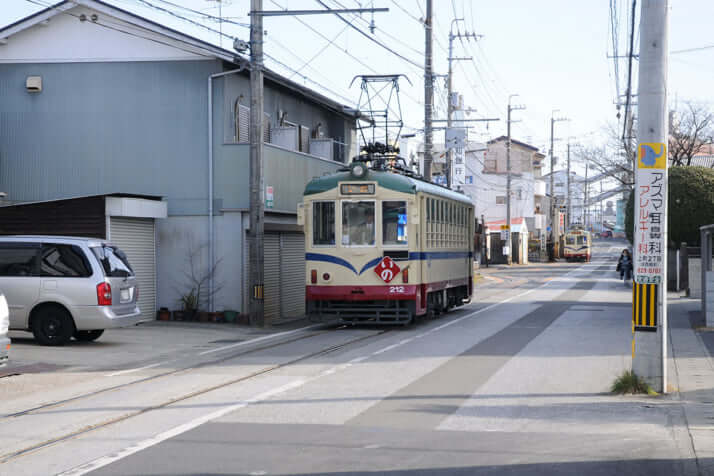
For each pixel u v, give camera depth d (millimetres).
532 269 67938
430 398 10742
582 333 19391
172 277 23516
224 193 23453
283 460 7523
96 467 7367
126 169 23969
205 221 23531
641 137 10836
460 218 26281
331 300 20359
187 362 14734
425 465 7301
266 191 23719
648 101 10797
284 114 29922
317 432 8711
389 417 9500
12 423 9445
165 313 23109
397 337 18688
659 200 10812
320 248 20328
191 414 9758
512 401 10508
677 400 10531
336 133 36156
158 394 11227
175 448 8047
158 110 23844
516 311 26641
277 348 16750
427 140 34750
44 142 24281
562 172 133750
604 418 9398
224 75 23562
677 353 15719
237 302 23266
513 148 96438
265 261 24359
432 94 34938
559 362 14281
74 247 16484
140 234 22594
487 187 95500
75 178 24156
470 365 13898
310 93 30125
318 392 11250
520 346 16719
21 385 12125
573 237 88688
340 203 20234
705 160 64500
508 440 8281
